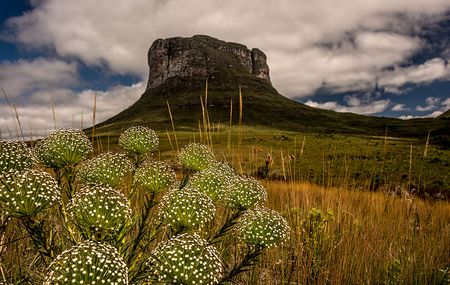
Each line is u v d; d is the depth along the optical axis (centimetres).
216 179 337
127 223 282
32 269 311
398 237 705
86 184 293
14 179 227
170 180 304
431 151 5441
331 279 494
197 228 304
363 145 7219
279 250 529
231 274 286
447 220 984
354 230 637
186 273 220
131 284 244
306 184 784
